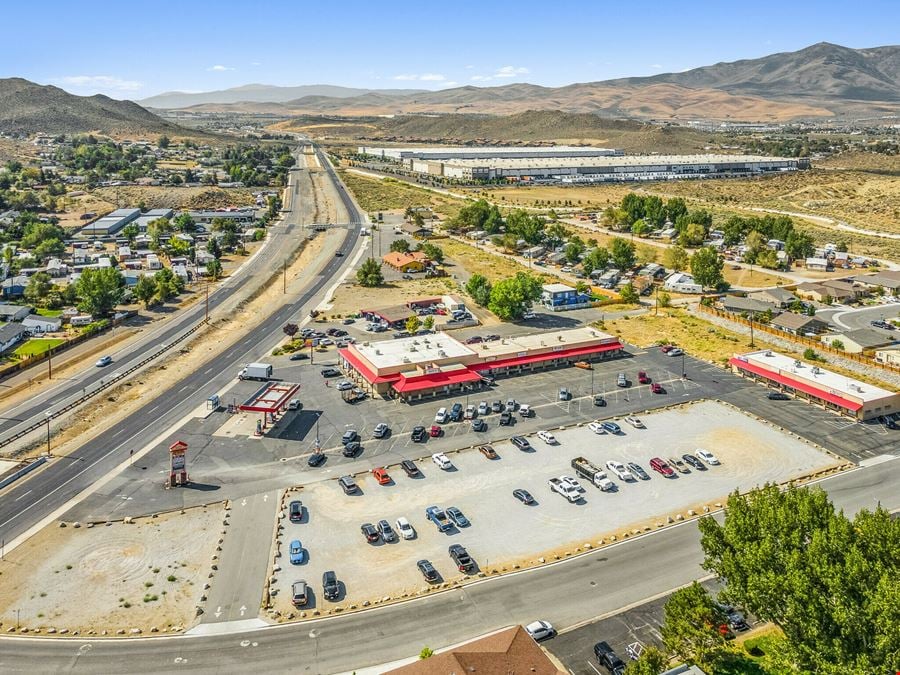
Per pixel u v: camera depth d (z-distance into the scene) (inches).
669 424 4672.7
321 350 6072.8
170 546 3277.6
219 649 2657.5
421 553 3262.8
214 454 4175.7
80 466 4023.1
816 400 5054.1
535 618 2844.5
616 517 3582.7
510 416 4697.3
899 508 3644.2
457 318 7003.0
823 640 2206.0
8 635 2711.6
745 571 2501.2
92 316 6875.0
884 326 6604.3
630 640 2711.6
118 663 2581.2
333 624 2797.7
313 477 3919.8
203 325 6796.3
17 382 5290.4
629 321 7062.0
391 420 4682.6
